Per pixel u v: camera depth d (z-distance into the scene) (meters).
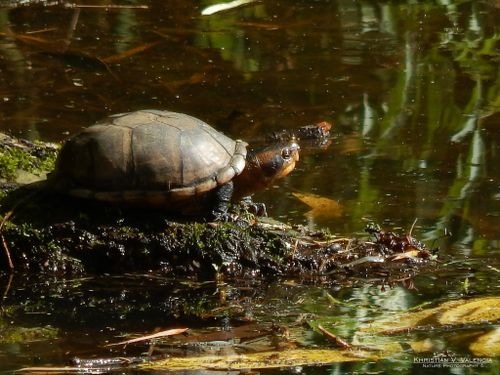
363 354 7.41
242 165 9.34
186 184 9.06
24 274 9.20
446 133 13.05
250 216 9.80
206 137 9.34
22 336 7.84
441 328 7.90
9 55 16.05
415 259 9.34
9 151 10.38
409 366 7.20
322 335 7.81
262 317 8.24
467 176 11.46
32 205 9.47
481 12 18.59
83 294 8.82
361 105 14.23
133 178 9.04
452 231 9.96
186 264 9.26
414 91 14.77
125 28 17.59
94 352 7.48
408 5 19.00
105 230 9.30
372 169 11.75
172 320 8.20
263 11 18.73
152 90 14.76
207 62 16.08
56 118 13.45
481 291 8.70
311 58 16.30
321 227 10.02
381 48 16.78
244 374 7.06
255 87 15.00
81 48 16.48
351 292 8.80
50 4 18.67
